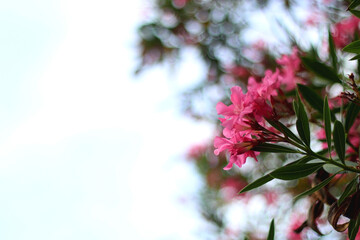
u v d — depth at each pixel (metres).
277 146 0.90
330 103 1.16
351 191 0.89
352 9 0.86
